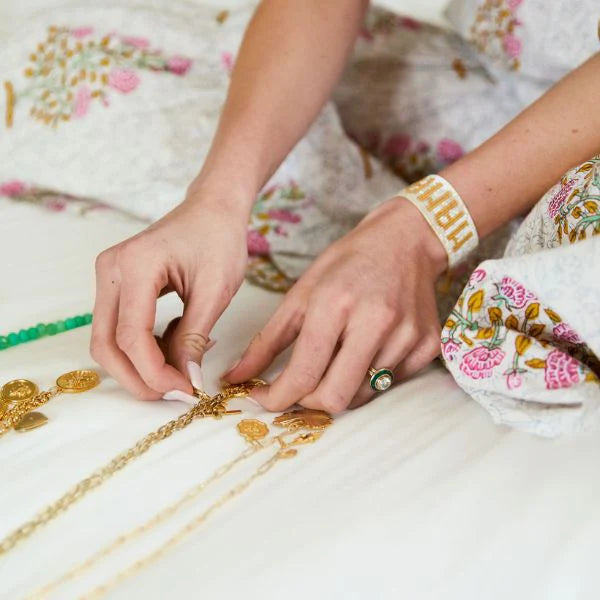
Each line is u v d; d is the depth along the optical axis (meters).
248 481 0.52
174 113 1.11
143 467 0.54
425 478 0.51
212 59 1.18
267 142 0.79
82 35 1.17
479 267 0.56
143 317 0.60
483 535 0.46
